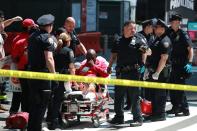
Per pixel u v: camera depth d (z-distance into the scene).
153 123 13.19
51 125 12.02
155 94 13.48
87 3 29.45
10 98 16.33
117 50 12.60
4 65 12.13
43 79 9.80
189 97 18.08
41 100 9.98
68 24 13.23
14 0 28.72
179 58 14.14
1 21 13.27
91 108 12.33
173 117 14.19
